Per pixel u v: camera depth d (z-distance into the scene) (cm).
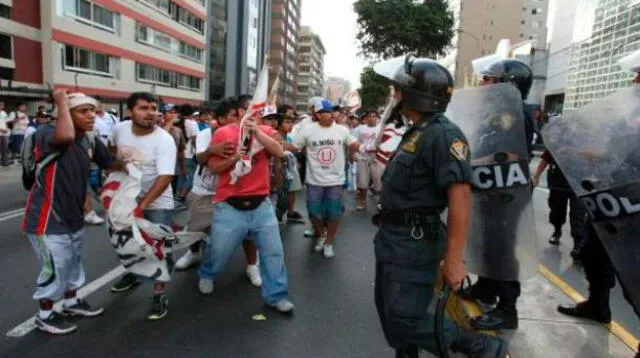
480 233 331
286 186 710
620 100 265
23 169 335
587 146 273
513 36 7725
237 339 345
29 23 2356
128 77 3262
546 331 363
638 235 256
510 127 312
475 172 323
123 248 357
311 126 566
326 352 329
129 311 388
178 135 842
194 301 413
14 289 429
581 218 554
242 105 414
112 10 3027
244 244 459
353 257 567
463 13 7725
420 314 244
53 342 332
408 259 238
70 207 340
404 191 239
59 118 321
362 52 3584
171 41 4050
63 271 345
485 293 368
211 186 471
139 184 365
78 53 2703
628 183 256
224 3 5659
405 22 3341
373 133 851
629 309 423
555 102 4659
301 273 502
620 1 2302
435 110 235
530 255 330
